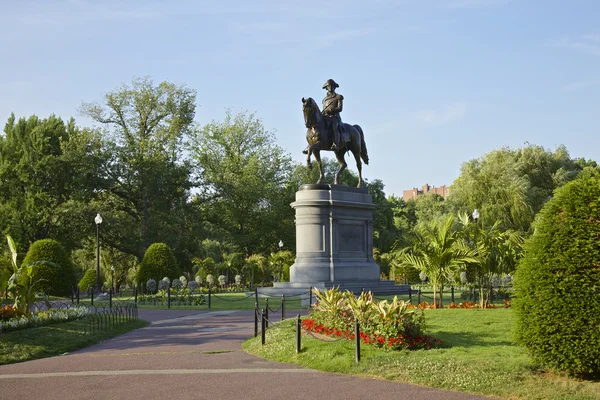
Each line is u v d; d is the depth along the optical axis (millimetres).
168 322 22500
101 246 57062
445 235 21172
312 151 31281
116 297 37125
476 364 10883
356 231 32688
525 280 10594
